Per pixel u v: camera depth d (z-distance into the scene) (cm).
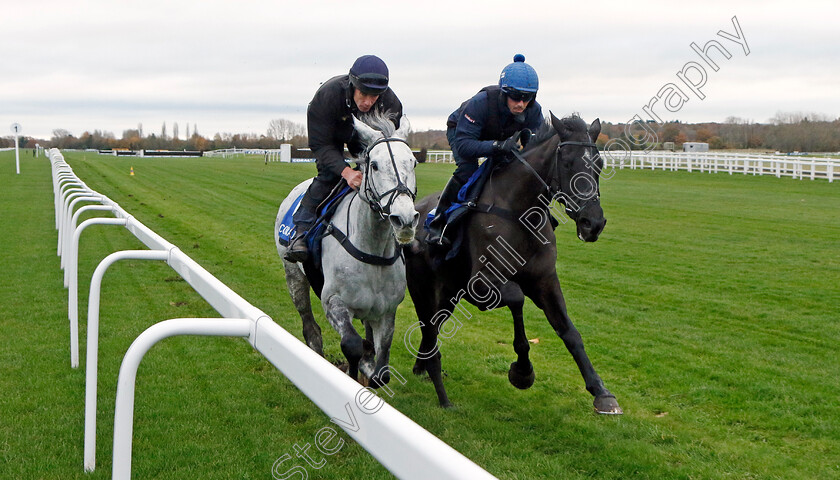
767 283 716
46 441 337
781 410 377
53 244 968
